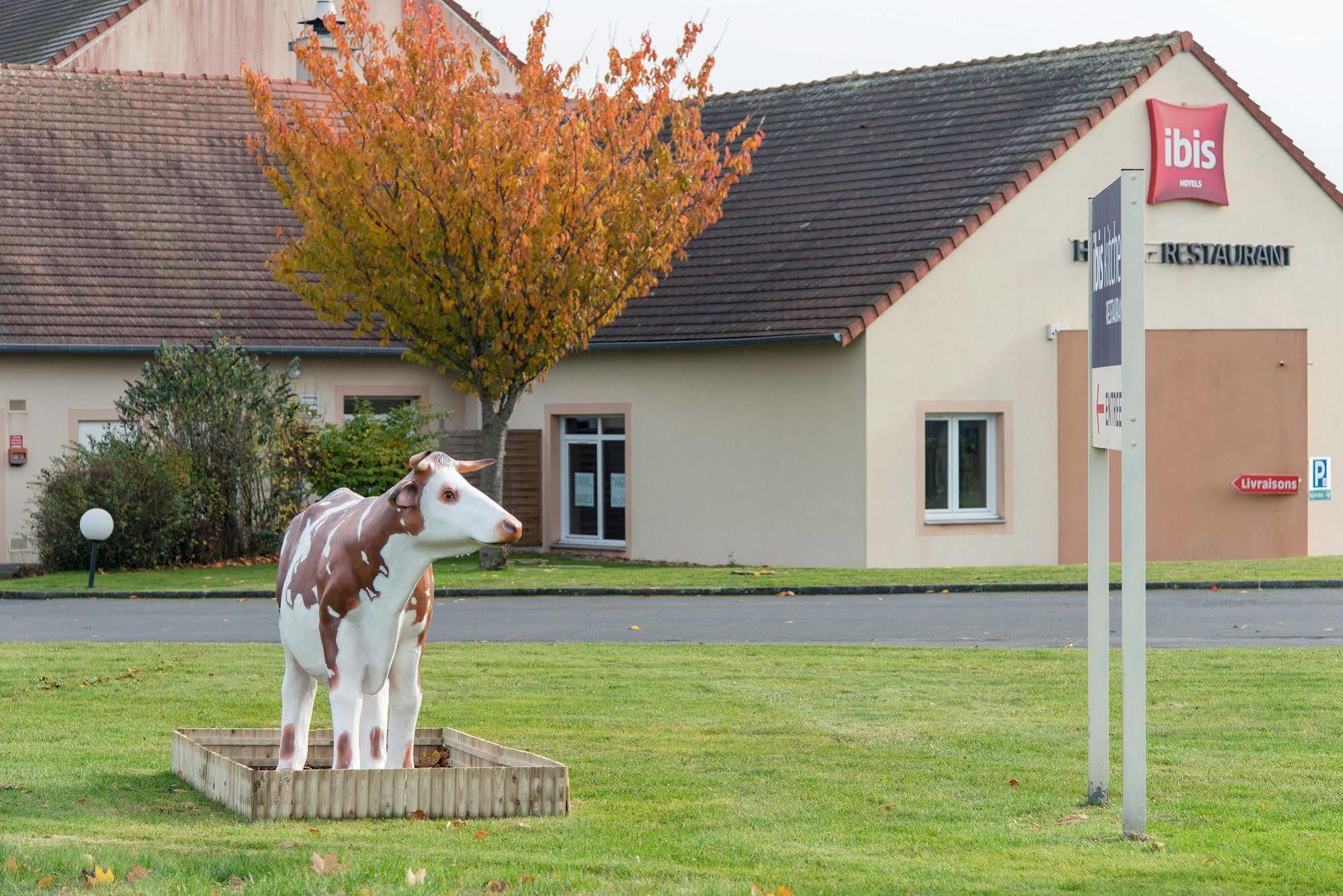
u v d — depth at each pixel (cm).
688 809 940
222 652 1673
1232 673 1451
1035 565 2778
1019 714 1280
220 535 2789
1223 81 2962
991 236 2777
